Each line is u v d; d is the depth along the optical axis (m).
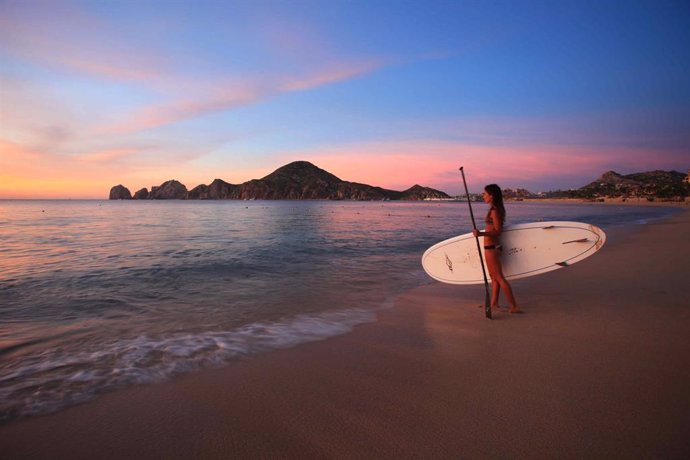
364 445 2.45
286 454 2.37
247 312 5.89
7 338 4.68
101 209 70.88
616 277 8.12
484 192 5.56
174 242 16.02
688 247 12.86
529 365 3.67
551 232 6.10
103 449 2.45
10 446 2.48
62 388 3.33
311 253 12.80
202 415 2.86
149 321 5.44
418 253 12.92
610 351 4.00
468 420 2.71
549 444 2.40
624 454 2.28
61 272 9.18
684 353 3.91
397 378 3.45
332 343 4.45
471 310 5.88
